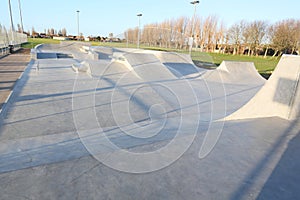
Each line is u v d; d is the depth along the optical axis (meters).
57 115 4.93
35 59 16.45
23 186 2.37
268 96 5.38
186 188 2.50
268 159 3.27
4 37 22.58
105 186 2.45
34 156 3.05
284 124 4.88
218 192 2.46
